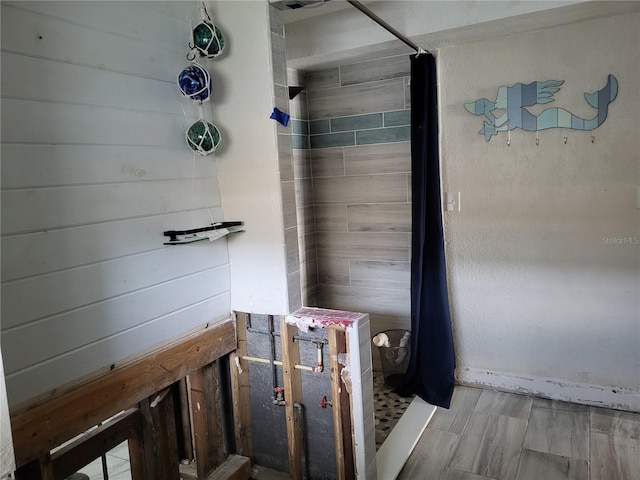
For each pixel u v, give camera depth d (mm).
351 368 1898
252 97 1912
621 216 2424
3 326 1288
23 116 1320
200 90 1772
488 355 2846
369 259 3174
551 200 2562
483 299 2807
